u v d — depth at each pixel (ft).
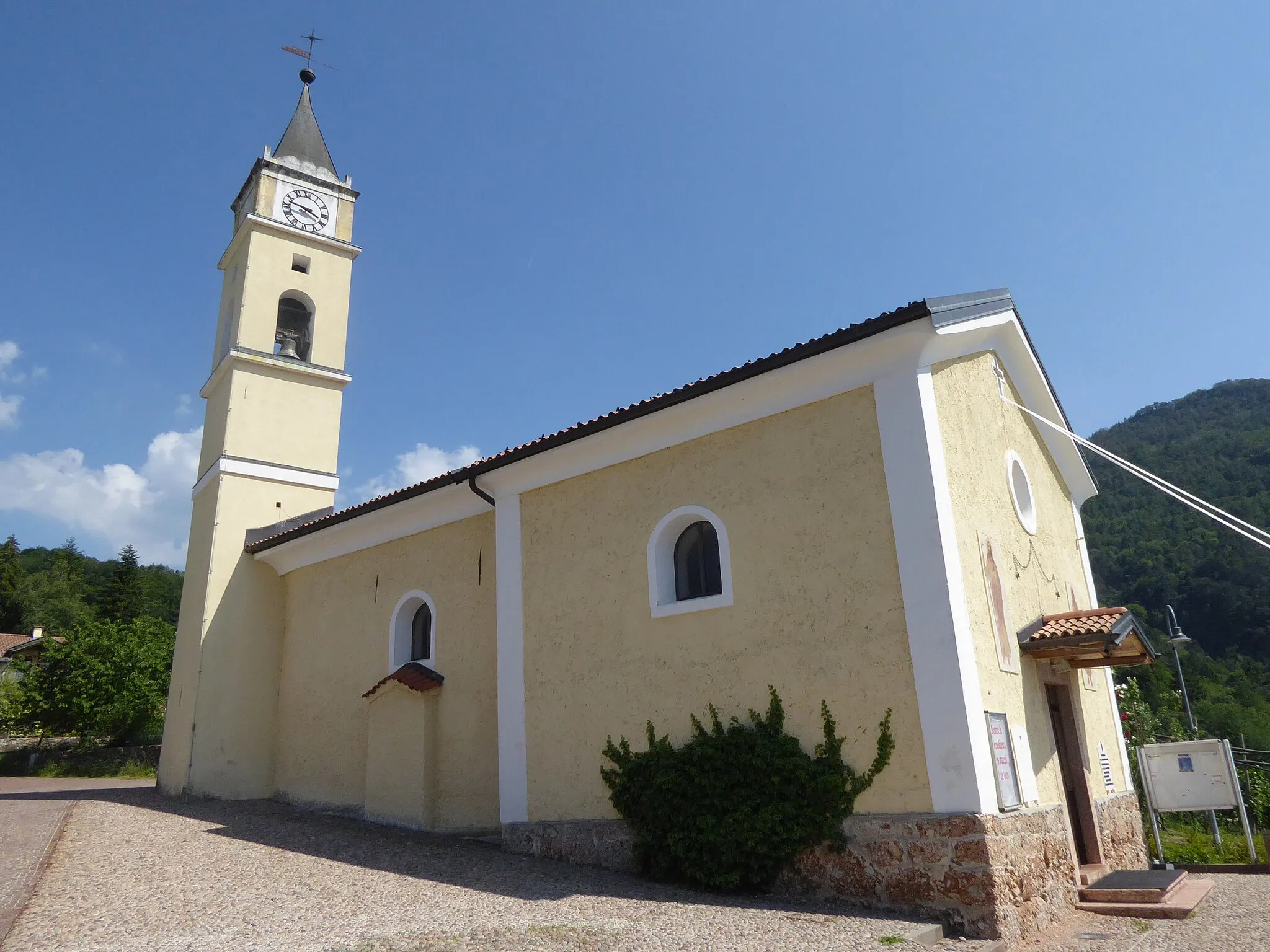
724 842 28.48
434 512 46.09
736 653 31.01
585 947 20.24
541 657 37.11
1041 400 43.80
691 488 33.73
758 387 31.89
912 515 28.14
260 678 56.18
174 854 32.32
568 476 38.11
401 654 46.96
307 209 66.90
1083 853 35.60
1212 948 24.32
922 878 25.32
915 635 27.27
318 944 19.88
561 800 34.83
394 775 43.21
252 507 59.06
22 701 90.48
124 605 195.11
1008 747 28.19
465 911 23.98
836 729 28.22
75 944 19.61
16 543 239.30
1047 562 39.65
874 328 28.71
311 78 72.33
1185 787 43.50
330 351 65.16
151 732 94.53
